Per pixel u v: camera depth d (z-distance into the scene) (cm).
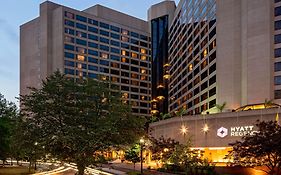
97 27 15238
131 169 6000
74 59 14250
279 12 7000
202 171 4659
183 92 11588
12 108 5109
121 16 16462
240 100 7325
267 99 6788
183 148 5044
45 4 14512
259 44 7038
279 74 6825
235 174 4616
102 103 3055
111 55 15638
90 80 3112
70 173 5262
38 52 15350
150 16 17362
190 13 10956
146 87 16838
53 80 3038
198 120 6384
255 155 2733
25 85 16062
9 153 5094
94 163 3125
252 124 5606
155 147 5606
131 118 3120
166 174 4862
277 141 2600
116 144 3056
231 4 7681
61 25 14000
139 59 16750
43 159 3188
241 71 7369
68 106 2959
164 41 15075
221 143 5969
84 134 2798
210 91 8575
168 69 14675
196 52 10088
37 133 2903
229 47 7594
